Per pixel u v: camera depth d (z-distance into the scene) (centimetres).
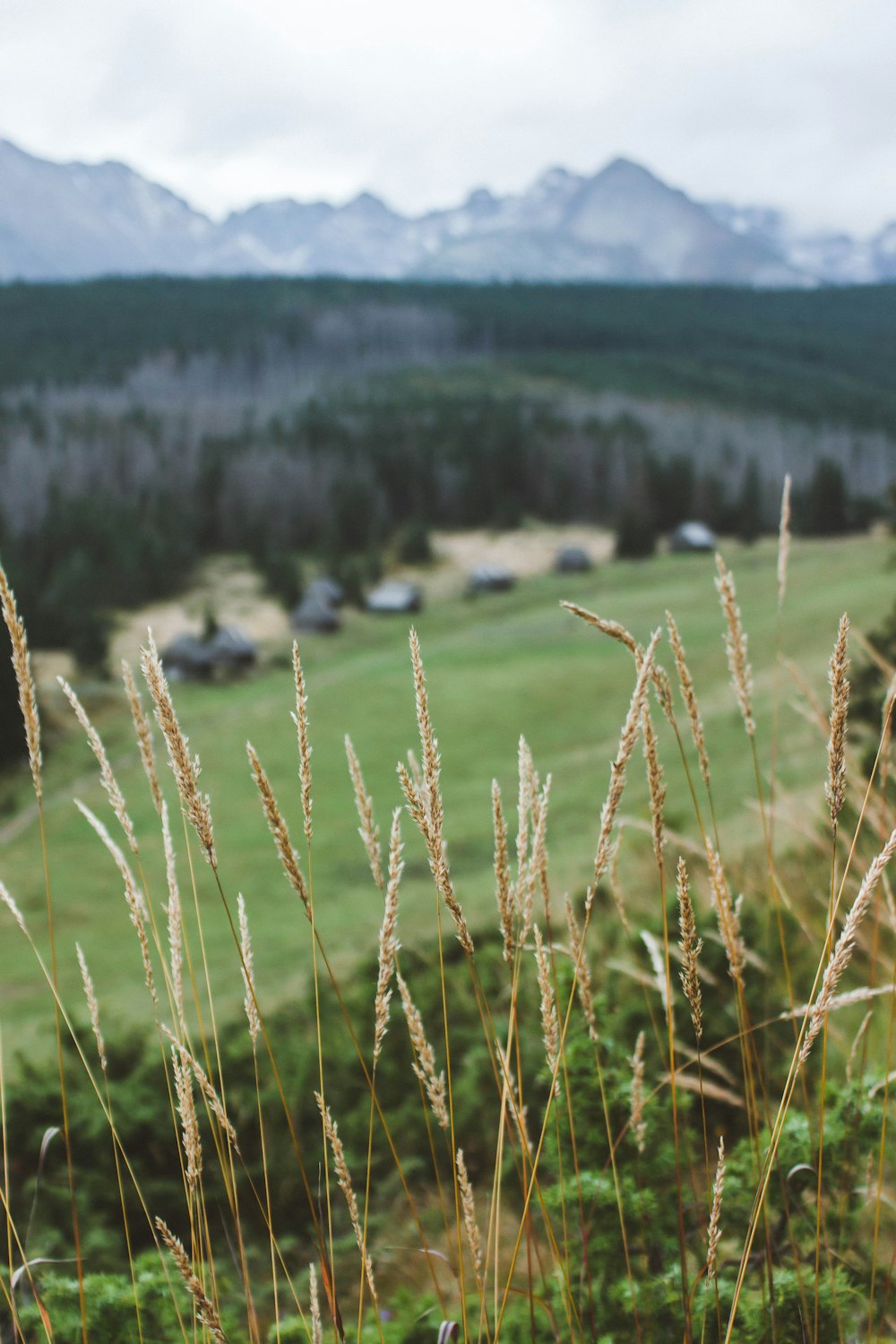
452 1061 424
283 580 9688
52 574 9044
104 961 2609
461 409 15350
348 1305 257
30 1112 378
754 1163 198
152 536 9975
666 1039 310
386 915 123
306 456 12281
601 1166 226
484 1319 131
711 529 11938
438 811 122
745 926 333
